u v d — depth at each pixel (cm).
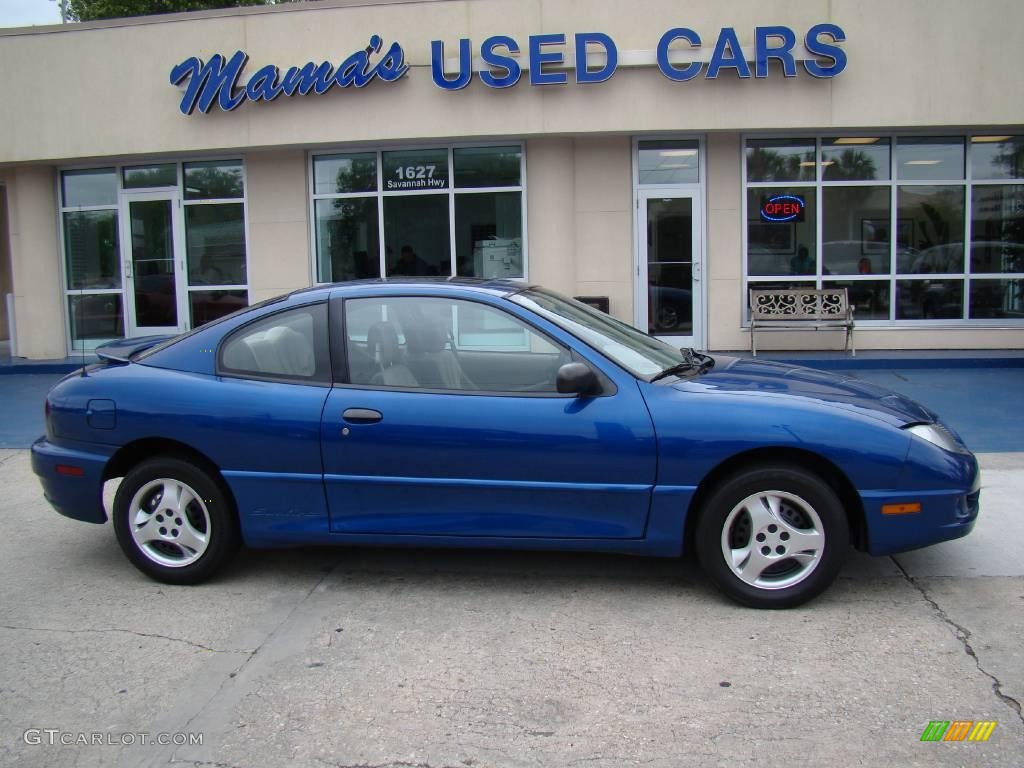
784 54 1093
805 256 1203
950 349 1199
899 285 1207
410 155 1224
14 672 394
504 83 1121
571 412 441
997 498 626
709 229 1197
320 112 1165
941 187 1195
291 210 1247
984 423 839
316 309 484
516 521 449
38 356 1326
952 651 397
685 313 1215
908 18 1102
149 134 1212
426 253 1234
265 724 347
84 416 490
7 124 1243
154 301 1307
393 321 474
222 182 1272
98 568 527
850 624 427
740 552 441
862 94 1111
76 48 1218
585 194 1202
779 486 432
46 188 1303
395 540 463
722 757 318
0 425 941
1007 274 1205
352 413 457
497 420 444
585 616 442
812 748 323
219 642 422
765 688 367
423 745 329
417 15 1148
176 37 1194
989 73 1107
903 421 443
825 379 497
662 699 359
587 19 1130
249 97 1166
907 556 517
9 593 489
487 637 420
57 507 505
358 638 423
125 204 1298
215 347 491
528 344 461
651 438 434
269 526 474
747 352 1207
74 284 1328
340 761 321
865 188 1195
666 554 446
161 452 497
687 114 1121
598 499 441
